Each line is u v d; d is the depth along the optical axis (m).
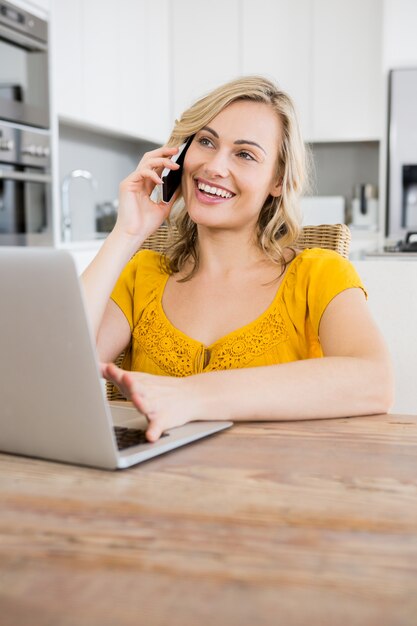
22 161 3.46
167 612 0.53
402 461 0.89
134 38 4.87
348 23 5.24
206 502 0.76
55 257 0.81
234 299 1.42
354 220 5.54
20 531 0.68
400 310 1.79
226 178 1.37
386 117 5.15
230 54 5.47
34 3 3.49
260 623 0.52
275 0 5.36
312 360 1.14
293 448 0.95
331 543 0.65
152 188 1.46
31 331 0.85
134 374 1.05
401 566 0.61
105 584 0.58
